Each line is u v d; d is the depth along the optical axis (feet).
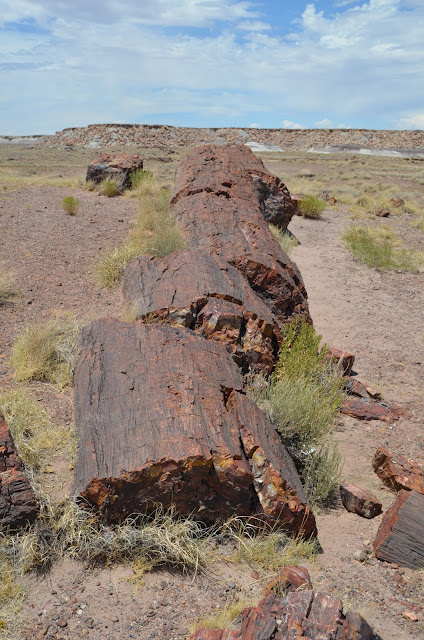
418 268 49.19
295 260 47.96
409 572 14.53
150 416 15.48
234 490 14.56
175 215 38.96
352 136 297.33
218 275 25.16
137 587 12.89
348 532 16.03
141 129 287.69
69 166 146.82
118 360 17.97
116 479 13.74
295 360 22.54
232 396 17.47
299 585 12.89
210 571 13.66
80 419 16.12
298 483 15.89
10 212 48.06
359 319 35.47
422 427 22.72
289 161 188.44
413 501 15.15
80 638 11.44
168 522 14.14
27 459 16.29
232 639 10.38
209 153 48.39
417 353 30.71
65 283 32.14
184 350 18.72
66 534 13.64
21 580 12.78
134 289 25.38
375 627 12.44
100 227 44.55
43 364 21.98
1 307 28.22
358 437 21.50
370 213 74.90
